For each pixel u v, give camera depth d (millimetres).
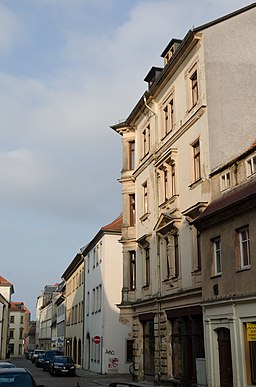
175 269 23969
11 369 14289
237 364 16719
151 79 29938
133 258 30797
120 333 39875
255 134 21609
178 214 23625
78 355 53594
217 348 18469
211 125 21156
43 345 106812
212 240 19188
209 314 18953
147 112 29391
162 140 26719
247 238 17000
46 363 49188
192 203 22109
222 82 21922
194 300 21125
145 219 28797
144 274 28484
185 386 21359
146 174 29062
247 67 22453
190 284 21750
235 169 18641
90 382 31406
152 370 26156
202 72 22000
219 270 18797
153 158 27656
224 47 22438
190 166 22656
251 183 17312
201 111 21531
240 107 21781
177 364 23062
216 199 19844
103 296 40531
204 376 19094
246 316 16453
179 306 22844
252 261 16297
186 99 23609
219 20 22594
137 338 28547
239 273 17000
